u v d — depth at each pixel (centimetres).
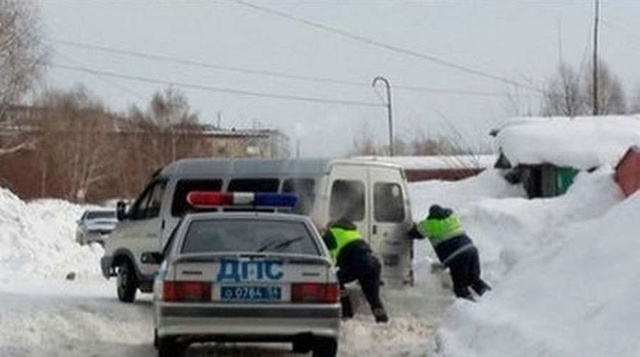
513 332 945
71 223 3788
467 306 1150
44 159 6962
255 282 1102
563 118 3259
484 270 1838
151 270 1698
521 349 891
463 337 1066
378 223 1711
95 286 2120
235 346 1316
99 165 7556
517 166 2908
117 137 8081
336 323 1114
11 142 6488
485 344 980
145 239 1709
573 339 839
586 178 1894
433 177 4716
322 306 1108
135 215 1778
